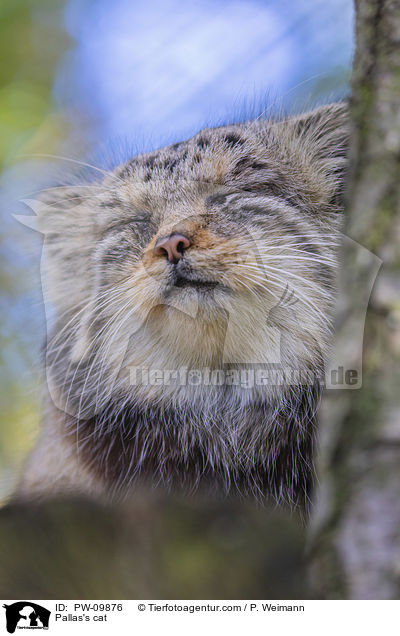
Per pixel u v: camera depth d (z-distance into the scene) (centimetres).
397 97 227
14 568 235
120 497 239
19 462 248
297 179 240
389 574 211
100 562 236
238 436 240
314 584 224
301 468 239
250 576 235
